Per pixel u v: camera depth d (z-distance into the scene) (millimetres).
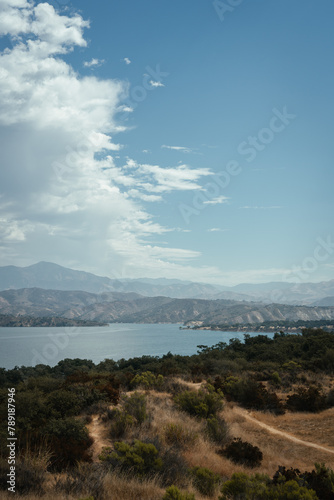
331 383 26797
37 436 10570
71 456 9492
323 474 8156
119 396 17891
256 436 15773
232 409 20391
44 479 7727
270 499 6527
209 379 25391
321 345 42531
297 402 20406
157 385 23172
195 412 16844
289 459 12562
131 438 11883
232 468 11188
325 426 16797
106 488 7152
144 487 7480
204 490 8500
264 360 42812
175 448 11039
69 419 11797
